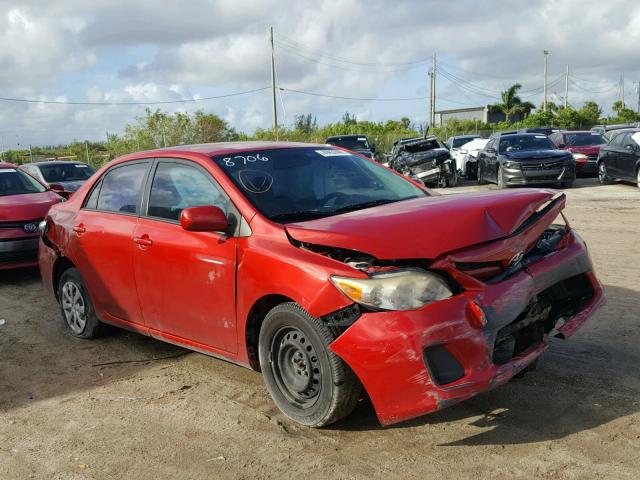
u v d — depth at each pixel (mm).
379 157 22562
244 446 3467
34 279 8328
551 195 3785
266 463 3270
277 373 3688
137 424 3842
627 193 14477
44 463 3445
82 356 5176
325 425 3506
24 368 4980
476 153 20984
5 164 9688
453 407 3697
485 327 3129
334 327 3291
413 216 3453
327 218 3723
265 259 3572
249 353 3885
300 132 46188
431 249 3156
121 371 4773
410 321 3031
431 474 3023
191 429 3721
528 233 3453
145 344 5387
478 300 3141
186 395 4230
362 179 4508
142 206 4703
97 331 5461
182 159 4484
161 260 4336
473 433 3385
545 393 3771
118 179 5082
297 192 4121
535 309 3498
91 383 4574
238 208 3914
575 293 3947
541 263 3582
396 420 3119
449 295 3105
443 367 3066
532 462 3047
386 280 3084
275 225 3699
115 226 4840
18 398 4383
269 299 3688
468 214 3389
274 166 4332
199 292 4082
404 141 20516
